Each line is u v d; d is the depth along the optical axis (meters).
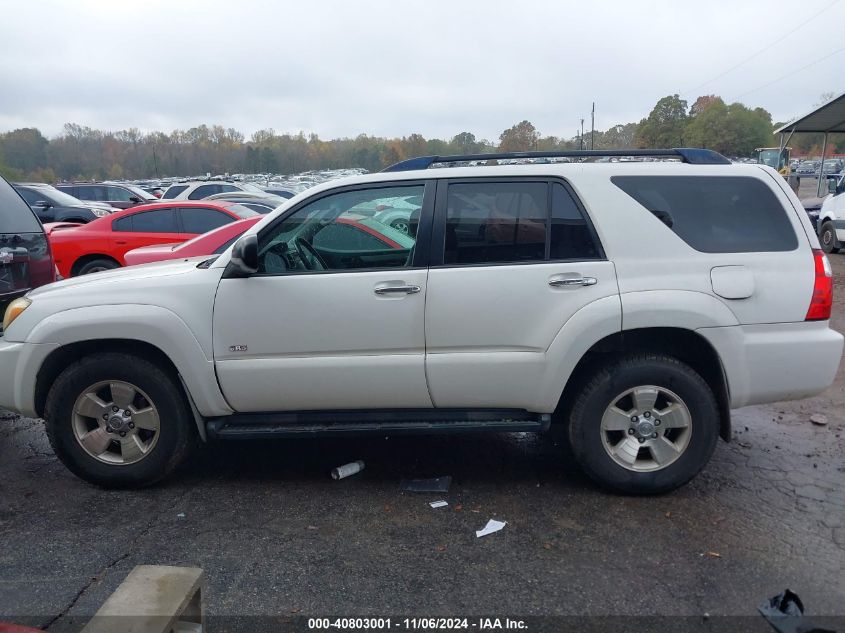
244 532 3.69
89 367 4.05
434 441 5.00
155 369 4.07
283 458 4.72
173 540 3.61
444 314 3.86
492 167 3.99
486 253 3.92
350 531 3.68
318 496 4.12
